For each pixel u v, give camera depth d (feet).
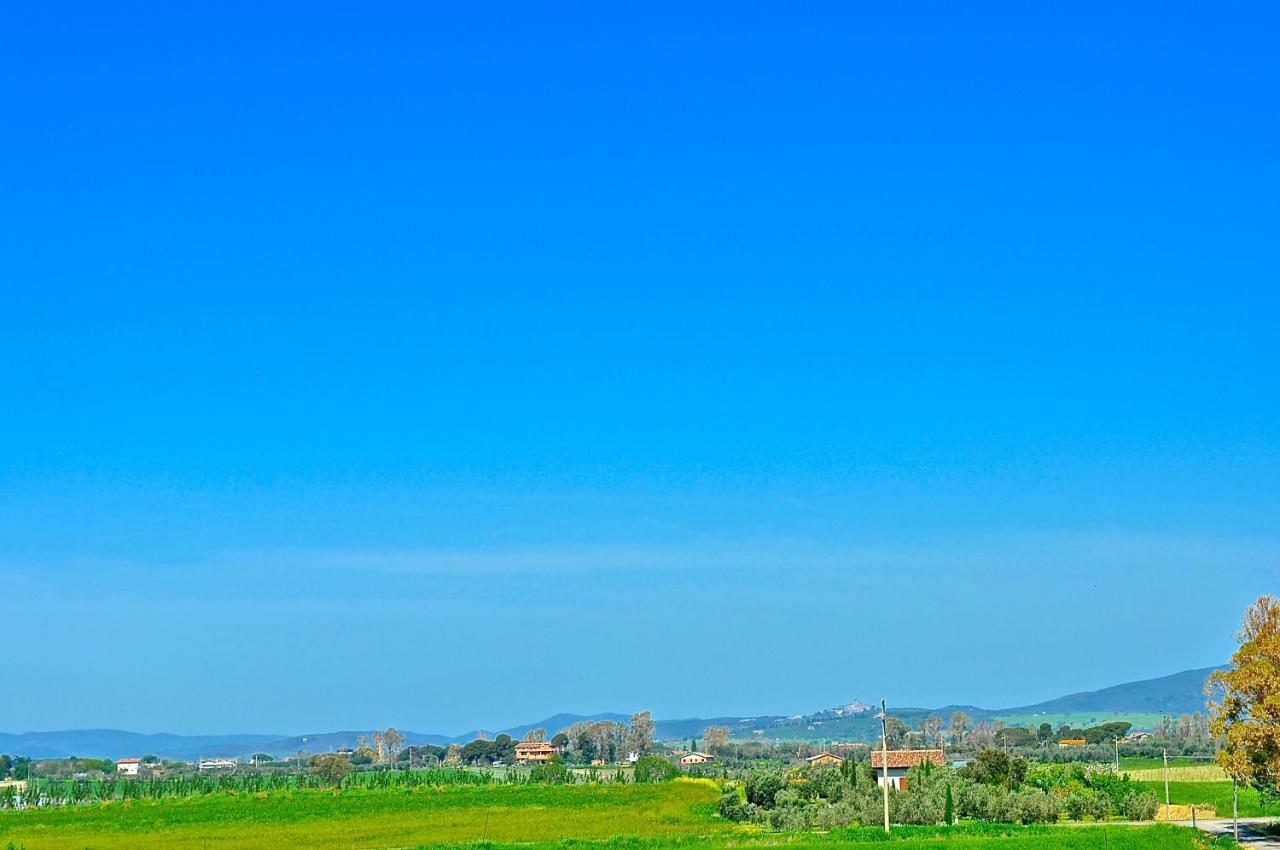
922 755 530.68
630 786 625.82
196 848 361.92
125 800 572.92
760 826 414.82
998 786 428.15
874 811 401.70
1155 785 545.85
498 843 338.34
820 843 307.17
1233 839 298.35
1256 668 288.30
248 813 502.38
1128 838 299.99
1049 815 400.67
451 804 537.65
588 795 572.51
